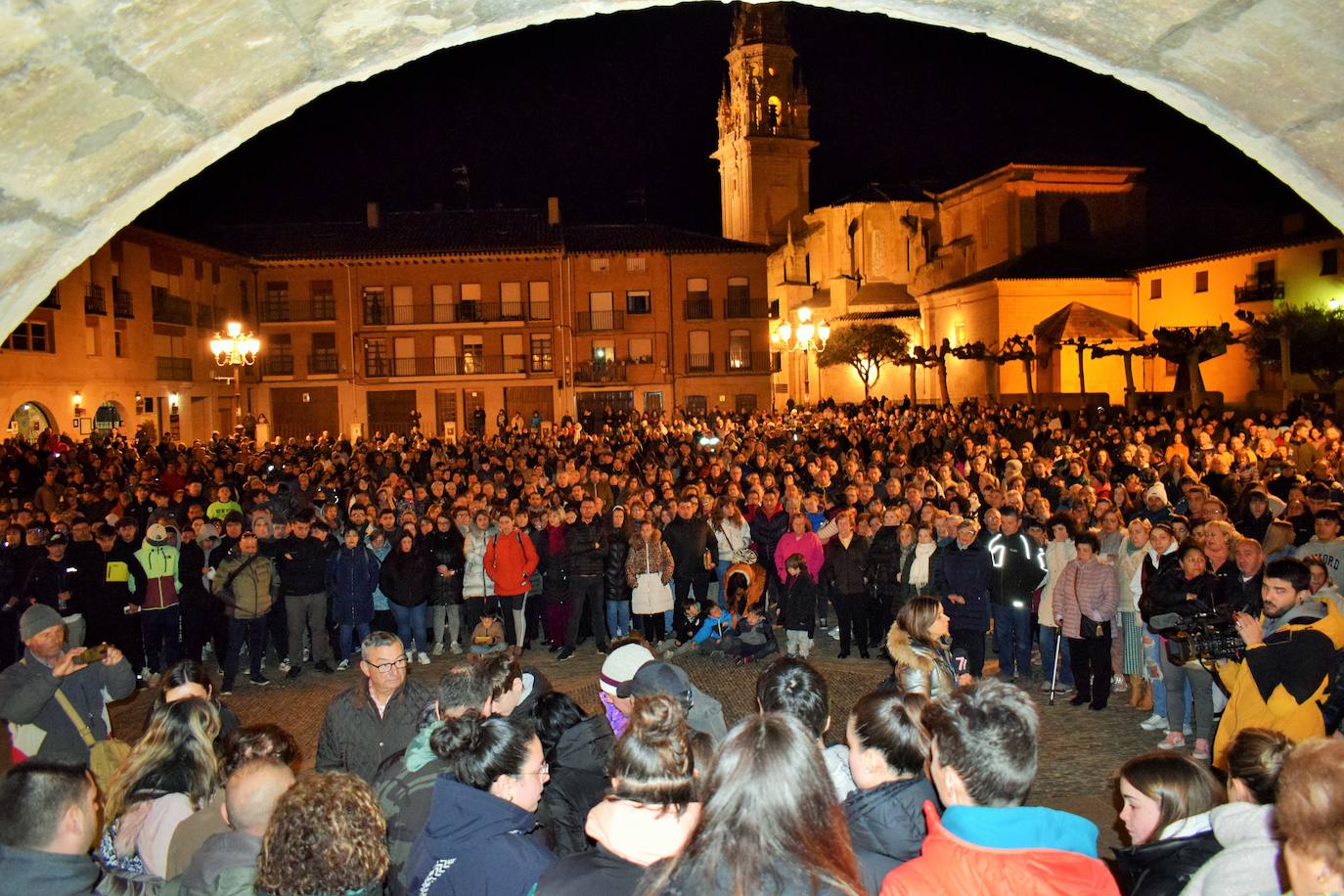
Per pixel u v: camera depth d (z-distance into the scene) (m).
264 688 11.05
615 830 2.61
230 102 2.78
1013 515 10.33
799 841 2.15
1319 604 5.34
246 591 10.91
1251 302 39.75
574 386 49.47
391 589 11.62
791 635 11.72
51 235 2.83
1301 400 32.72
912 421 30.61
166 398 39.72
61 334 32.62
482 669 4.83
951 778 2.50
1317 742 2.21
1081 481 14.80
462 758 3.50
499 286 49.16
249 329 47.12
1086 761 8.02
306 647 12.96
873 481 15.79
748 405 50.56
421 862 3.44
